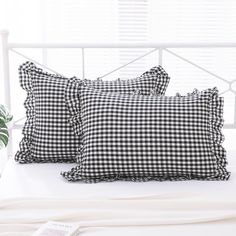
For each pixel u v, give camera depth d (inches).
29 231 51.8
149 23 138.2
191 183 68.4
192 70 138.1
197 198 59.2
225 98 136.3
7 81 98.0
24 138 79.2
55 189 65.5
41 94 78.0
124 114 69.9
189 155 68.1
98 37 137.4
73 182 69.0
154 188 66.0
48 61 135.7
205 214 55.4
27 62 83.0
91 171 68.6
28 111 80.7
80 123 75.5
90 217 54.6
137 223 53.1
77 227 50.8
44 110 76.9
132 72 137.9
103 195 61.2
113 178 70.0
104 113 70.4
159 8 137.8
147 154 67.7
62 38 136.0
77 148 75.9
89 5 135.6
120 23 137.5
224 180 69.9
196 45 98.6
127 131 68.4
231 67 138.6
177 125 68.9
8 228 52.2
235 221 54.4
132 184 68.0
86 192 64.1
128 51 137.3
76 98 76.2
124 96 73.6
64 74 136.2
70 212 55.1
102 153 68.2
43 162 78.5
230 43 97.9
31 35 133.0
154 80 82.9
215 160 70.6
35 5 131.9
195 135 68.9
